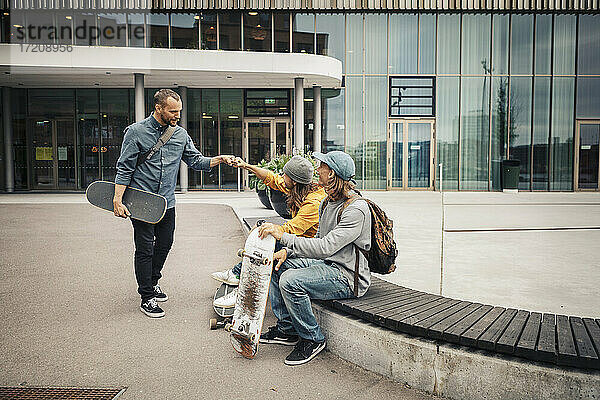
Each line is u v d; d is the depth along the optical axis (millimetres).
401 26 19141
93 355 3299
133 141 4055
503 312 3141
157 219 4023
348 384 2922
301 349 3250
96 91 19406
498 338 2656
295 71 16469
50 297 4605
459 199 15148
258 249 3229
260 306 3209
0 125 19031
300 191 3672
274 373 3061
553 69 19000
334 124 19281
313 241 3186
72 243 7457
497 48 19047
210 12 18719
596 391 2400
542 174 19125
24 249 6953
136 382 2916
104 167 19547
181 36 18641
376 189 19359
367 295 3523
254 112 19391
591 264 5754
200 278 5398
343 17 19109
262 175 4414
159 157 4184
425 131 19266
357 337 3146
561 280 4973
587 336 2686
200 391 2814
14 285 5023
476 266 5641
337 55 19188
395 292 3627
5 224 9453
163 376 3000
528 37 19016
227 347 3467
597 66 19047
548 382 2477
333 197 3336
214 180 19391
